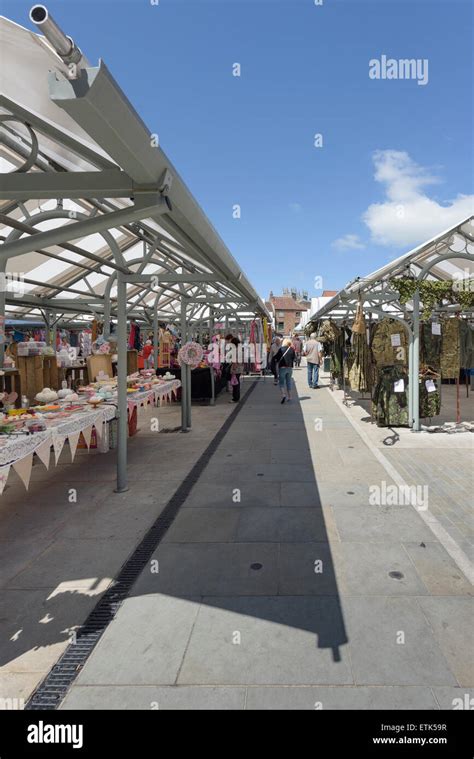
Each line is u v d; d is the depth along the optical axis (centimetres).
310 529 368
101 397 486
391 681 204
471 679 205
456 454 585
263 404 1091
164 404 1102
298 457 589
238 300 956
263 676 208
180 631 242
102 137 172
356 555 323
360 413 932
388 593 274
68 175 221
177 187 245
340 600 268
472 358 786
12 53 171
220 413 965
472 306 748
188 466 560
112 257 893
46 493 469
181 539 355
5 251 219
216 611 259
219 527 377
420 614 253
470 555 321
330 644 229
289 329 6612
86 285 1009
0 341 519
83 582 295
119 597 276
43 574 306
